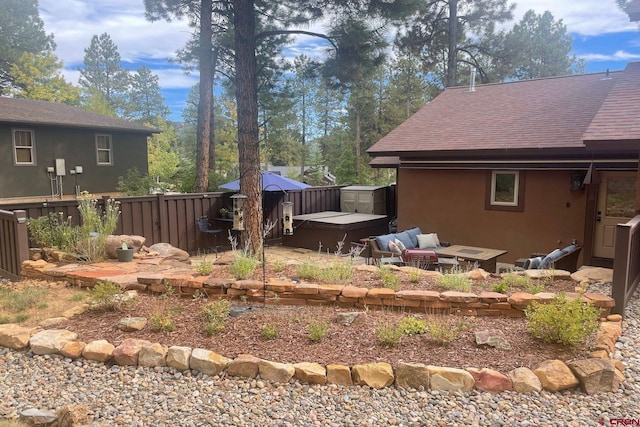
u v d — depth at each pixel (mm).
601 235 8352
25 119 14000
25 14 27859
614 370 3098
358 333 3824
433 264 7387
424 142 9828
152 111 46969
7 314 4484
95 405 2930
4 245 6480
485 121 10039
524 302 4270
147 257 6871
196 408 2891
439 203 10133
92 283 5418
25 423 2617
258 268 5770
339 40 9242
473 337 3695
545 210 8805
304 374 3174
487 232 9531
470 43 19594
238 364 3273
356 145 32219
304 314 4297
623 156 7848
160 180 23609
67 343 3678
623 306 4363
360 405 2912
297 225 11555
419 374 3096
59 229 6852
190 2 14102
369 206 13531
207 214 10695
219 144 32969
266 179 11266
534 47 25078
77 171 15555
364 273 5602
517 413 2803
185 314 4297
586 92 9969
